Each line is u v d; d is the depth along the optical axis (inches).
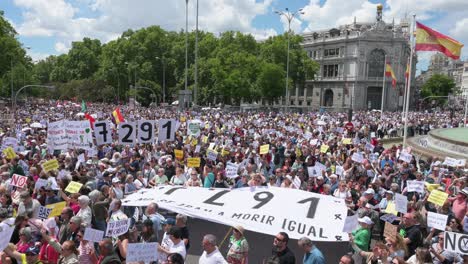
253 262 361.1
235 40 3978.8
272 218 352.8
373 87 4736.7
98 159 646.5
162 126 617.0
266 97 3489.2
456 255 312.7
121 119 1058.1
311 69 3978.8
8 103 3275.1
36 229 323.0
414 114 2997.0
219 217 356.2
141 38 4074.8
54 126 604.1
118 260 257.3
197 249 389.4
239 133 1070.4
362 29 4665.4
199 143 864.9
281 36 4030.5
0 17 2878.9
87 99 3922.2
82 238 298.4
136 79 3905.0
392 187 455.8
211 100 3678.6
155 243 254.1
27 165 572.1
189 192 414.0
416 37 975.6
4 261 270.7
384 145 1386.6
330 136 1058.7
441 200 396.5
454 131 1381.6
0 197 399.9
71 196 401.1
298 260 362.6
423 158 954.1
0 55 2827.3
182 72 3843.5
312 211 361.1
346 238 328.5
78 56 4675.2
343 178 558.3
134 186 479.2
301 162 671.1
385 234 311.9
